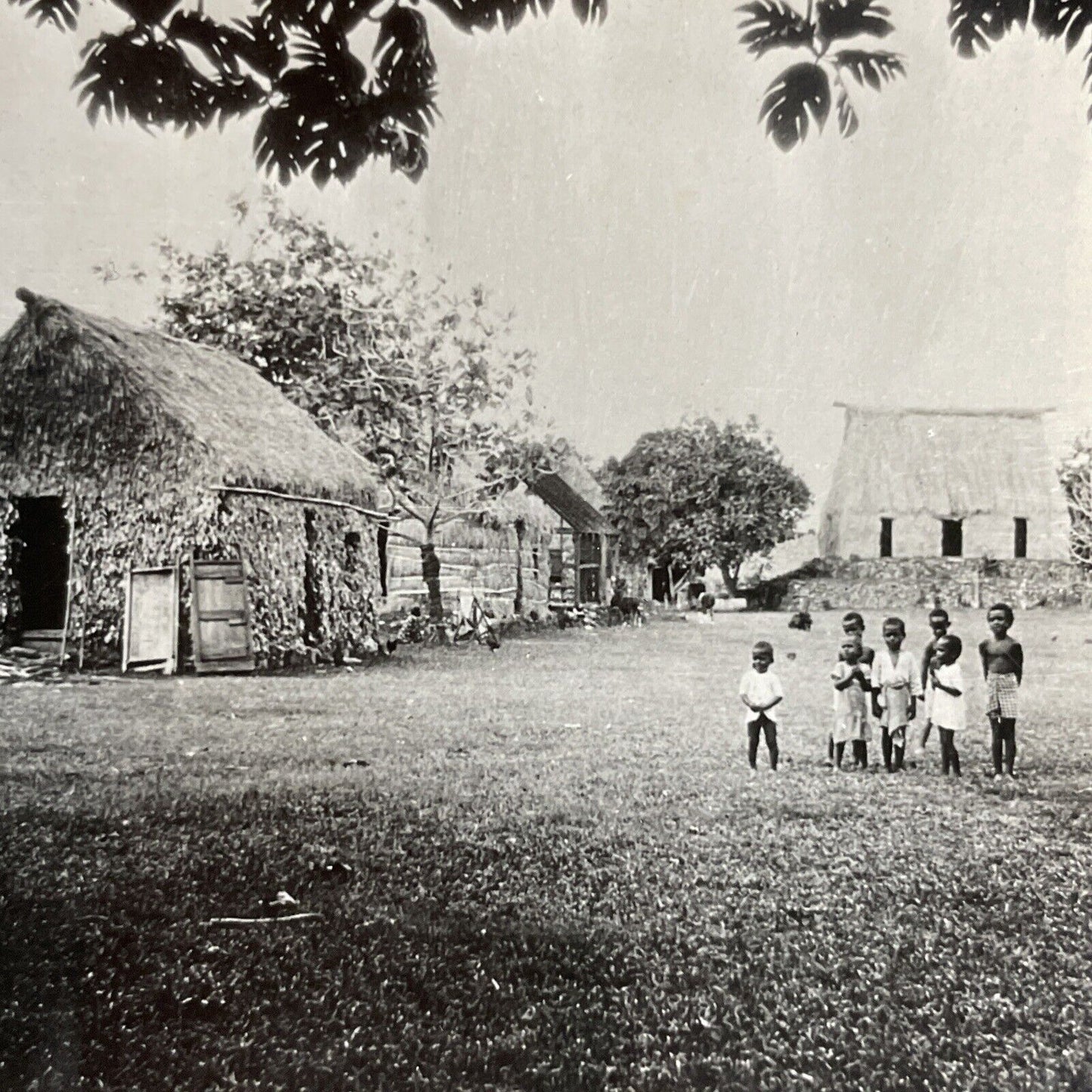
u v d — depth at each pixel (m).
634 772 14.38
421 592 29.52
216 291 24.39
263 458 22.97
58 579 23.31
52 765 14.46
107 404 21.91
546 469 28.56
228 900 10.39
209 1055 7.52
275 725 16.62
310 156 6.92
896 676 14.70
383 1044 7.68
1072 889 10.90
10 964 8.85
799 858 11.92
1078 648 24.19
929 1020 8.02
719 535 31.52
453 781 13.99
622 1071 7.30
